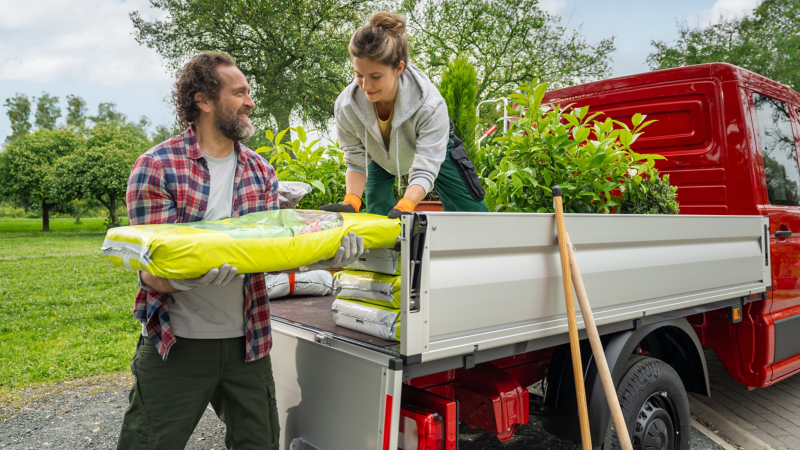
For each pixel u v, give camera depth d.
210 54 1.61
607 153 2.94
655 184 3.12
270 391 1.72
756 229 2.94
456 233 1.48
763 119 3.43
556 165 3.01
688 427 2.45
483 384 1.87
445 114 2.17
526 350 1.77
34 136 40.78
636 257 2.18
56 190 32.56
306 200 3.71
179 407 1.55
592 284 1.96
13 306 6.93
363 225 1.55
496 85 22.16
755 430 3.36
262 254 1.29
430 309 1.43
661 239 2.28
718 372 4.58
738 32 22.50
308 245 1.39
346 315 1.79
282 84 19.14
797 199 3.69
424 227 1.38
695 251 2.52
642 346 2.53
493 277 1.61
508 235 1.64
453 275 1.50
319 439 1.70
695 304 2.48
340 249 1.46
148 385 1.52
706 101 3.36
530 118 3.14
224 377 1.62
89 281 9.36
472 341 1.55
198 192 1.58
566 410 2.07
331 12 20.14
